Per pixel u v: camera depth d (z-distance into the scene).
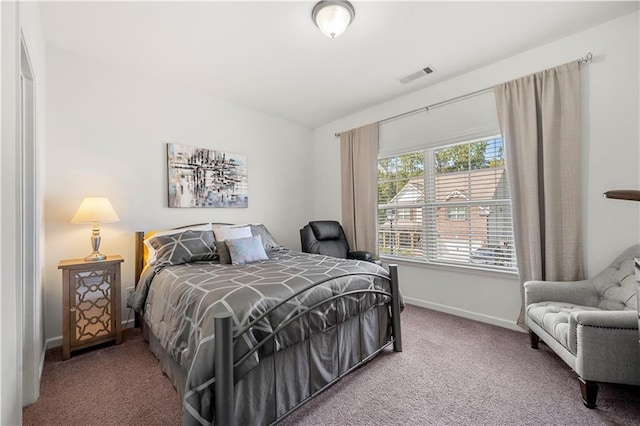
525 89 2.42
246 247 2.45
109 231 2.60
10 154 1.01
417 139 3.26
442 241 3.10
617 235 2.06
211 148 3.35
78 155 2.45
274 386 1.40
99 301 2.22
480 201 2.81
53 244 2.31
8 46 1.00
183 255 2.38
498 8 1.95
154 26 2.09
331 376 1.70
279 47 2.38
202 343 1.20
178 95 3.09
